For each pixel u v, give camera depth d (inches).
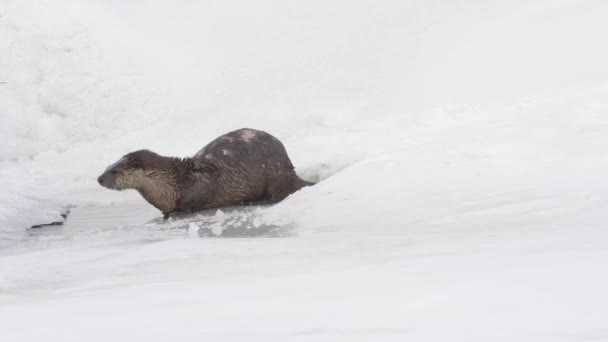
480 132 1318.9
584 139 1101.7
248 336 250.7
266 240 726.5
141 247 745.6
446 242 535.2
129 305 344.2
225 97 2399.1
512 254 396.2
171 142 2117.4
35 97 2509.8
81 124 2425.0
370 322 257.4
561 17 2304.4
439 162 1128.8
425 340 226.7
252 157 1296.8
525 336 223.3
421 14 2642.7
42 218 1279.5
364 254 508.1
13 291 510.6
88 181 1728.6
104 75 2610.7
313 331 250.5
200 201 1268.5
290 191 1339.8
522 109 1519.4
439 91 2011.6
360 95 2151.8
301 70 2444.6
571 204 748.6
